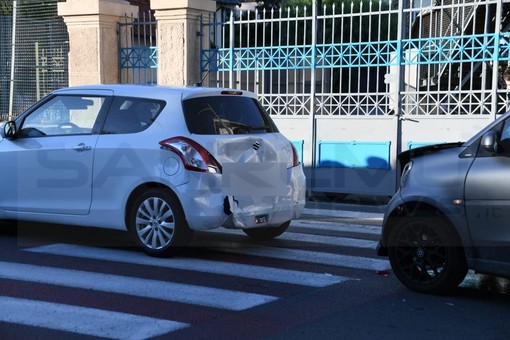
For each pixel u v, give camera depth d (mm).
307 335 4934
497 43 10203
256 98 8023
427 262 6016
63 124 7945
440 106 10766
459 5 10547
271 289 6160
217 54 12562
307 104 11797
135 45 14789
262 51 12070
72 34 13602
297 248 7918
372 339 4859
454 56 10586
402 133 11047
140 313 5422
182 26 12523
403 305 5691
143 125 7344
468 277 6637
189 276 6574
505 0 10156
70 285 6215
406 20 11141
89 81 13484
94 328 5055
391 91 11078
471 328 5113
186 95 7273
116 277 6504
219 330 5027
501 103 10422
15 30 14555
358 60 11242
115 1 13508
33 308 5531
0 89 14805
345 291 6117
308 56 11633
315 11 11539
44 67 14312
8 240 8234
